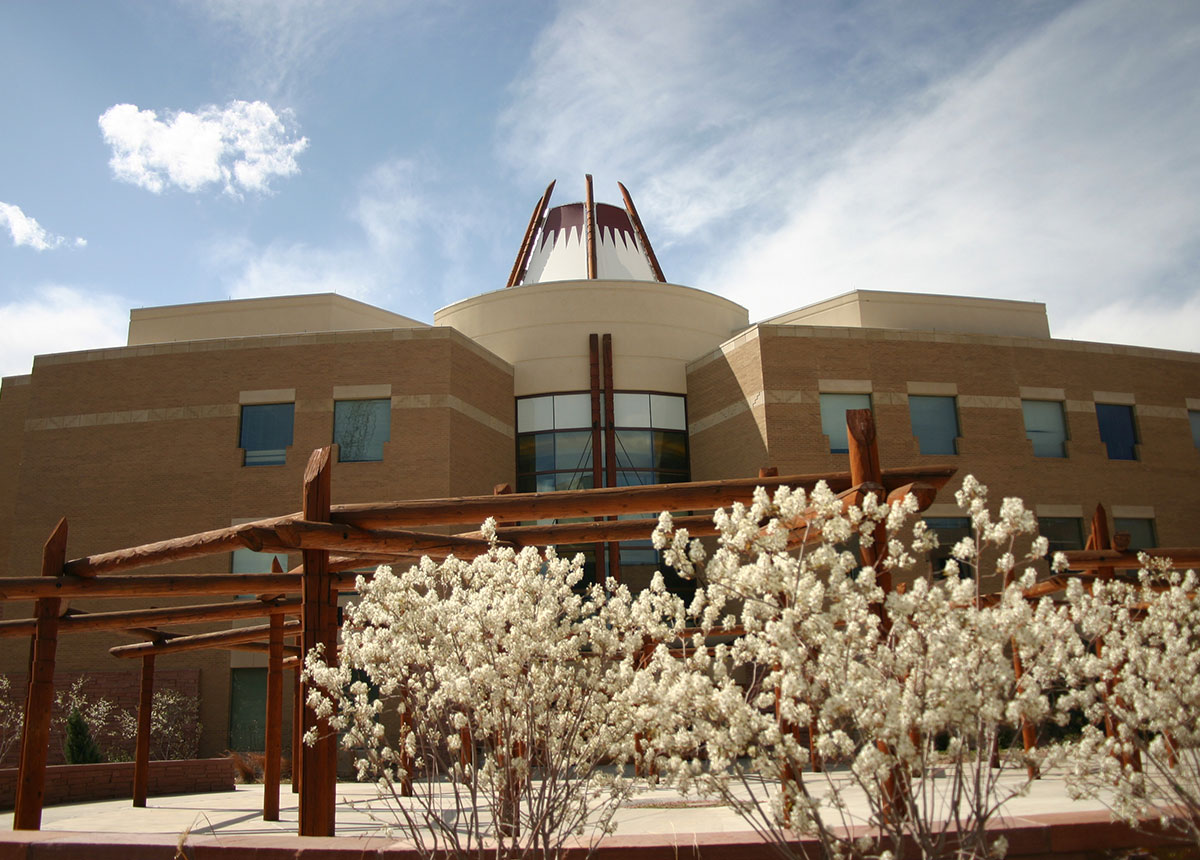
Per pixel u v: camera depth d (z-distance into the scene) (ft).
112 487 85.71
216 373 87.35
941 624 15.51
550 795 19.56
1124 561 36.94
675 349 99.25
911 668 15.62
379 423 85.97
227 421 86.17
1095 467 91.91
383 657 20.22
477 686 19.57
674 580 89.25
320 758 25.31
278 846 20.56
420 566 21.68
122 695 79.82
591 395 95.91
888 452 86.58
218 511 84.23
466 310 102.68
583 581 88.74
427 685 20.45
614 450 94.32
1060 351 94.07
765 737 15.52
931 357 90.07
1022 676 16.21
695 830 26.48
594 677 19.89
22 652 81.97
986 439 89.20
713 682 17.65
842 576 15.96
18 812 32.83
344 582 34.76
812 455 85.40
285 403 86.63
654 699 17.56
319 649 22.07
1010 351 92.38
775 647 15.98
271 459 85.51
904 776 15.58
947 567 16.24
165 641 48.49
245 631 48.37
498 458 93.40
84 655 81.20
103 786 53.31
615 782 19.63
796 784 15.56
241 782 71.20
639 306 99.60
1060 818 20.34
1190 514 93.86
